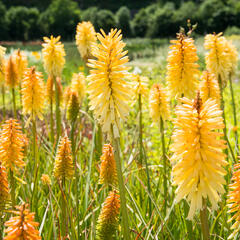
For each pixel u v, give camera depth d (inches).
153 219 168.9
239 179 118.3
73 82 308.5
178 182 114.7
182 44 196.9
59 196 162.6
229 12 1740.9
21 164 150.4
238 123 368.5
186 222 157.6
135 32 1626.5
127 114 129.5
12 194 149.6
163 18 1517.0
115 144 124.3
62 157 152.9
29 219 101.3
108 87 128.0
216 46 238.8
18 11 2481.5
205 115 111.7
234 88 541.3
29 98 219.5
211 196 112.3
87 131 334.0
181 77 196.9
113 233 136.9
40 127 323.6
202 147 111.8
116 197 137.2
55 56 263.4
